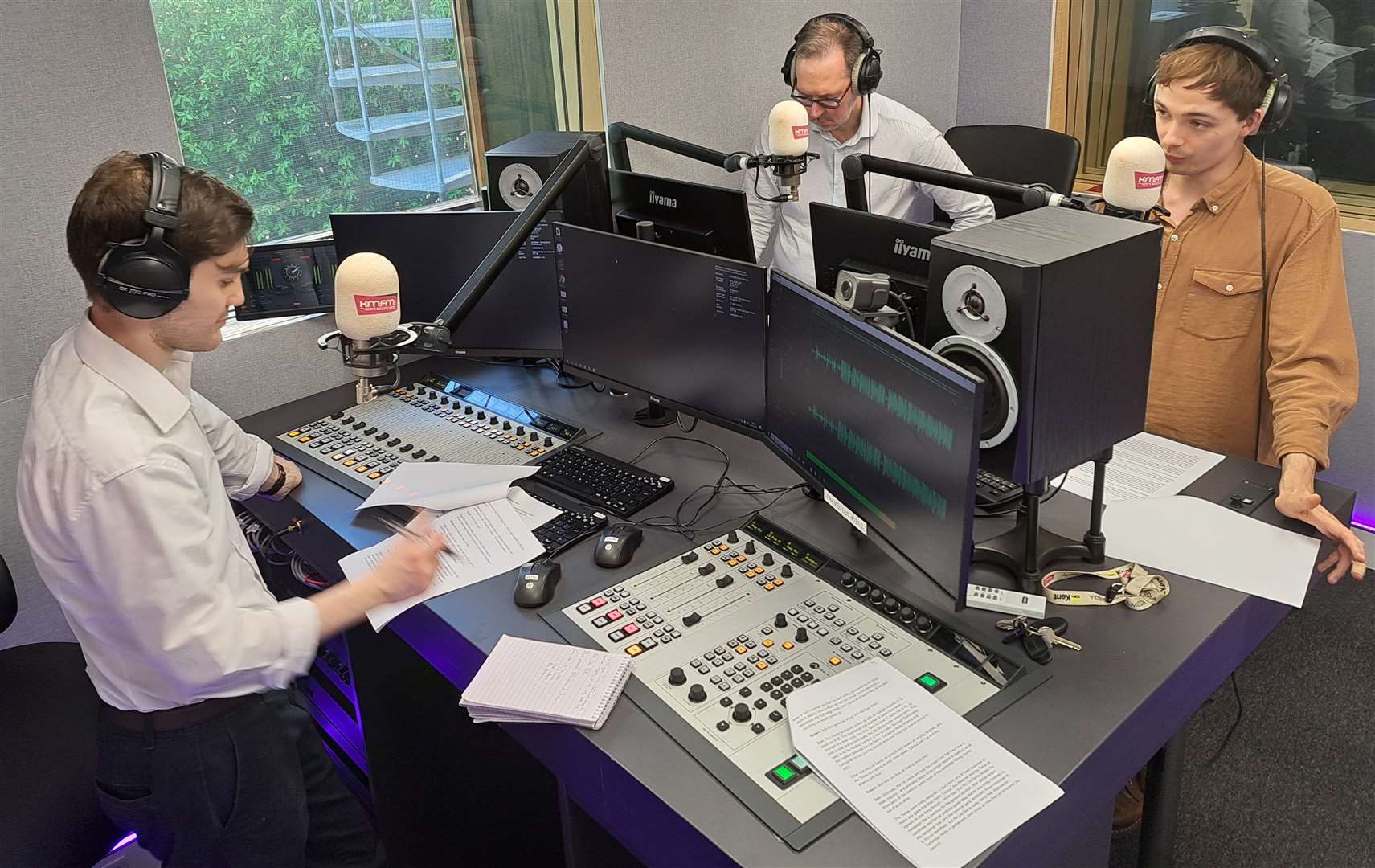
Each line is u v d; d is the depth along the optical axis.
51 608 2.04
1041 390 1.29
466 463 1.90
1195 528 1.58
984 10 3.39
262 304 2.21
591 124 2.72
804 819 1.08
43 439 1.24
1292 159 2.84
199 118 2.15
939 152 2.71
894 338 1.26
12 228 1.85
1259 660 2.46
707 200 2.03
